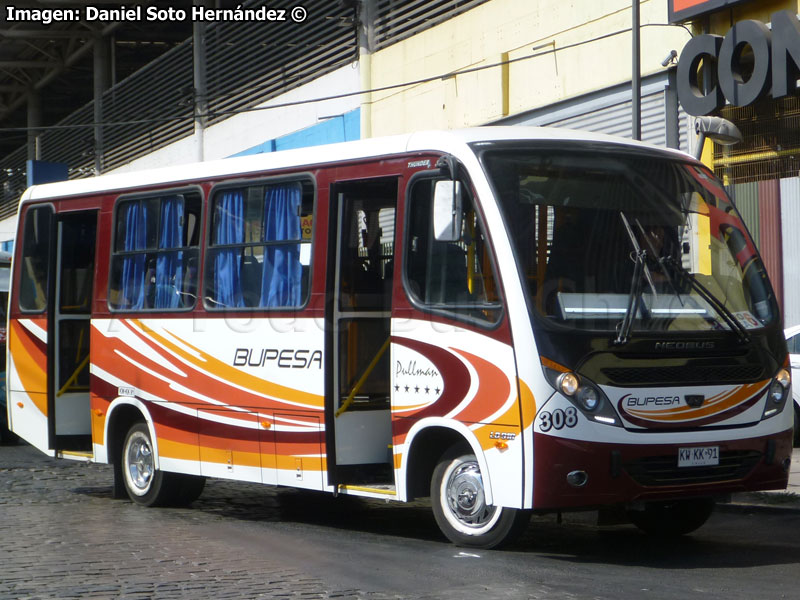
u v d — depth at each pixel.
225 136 31.19
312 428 9.54
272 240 10.09
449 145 8.64
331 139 26.22
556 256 8.19
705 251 8.67
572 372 7.86
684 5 16.83
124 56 42.19
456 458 8.62
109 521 10.42
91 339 12.02
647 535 9.52
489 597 6.83
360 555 8.38
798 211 15.92
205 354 10.66
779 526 9.94
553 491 7.81
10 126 53.31
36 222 12.89
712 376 8.24
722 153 16.98
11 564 8.16
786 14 15.11
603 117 18.67
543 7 19.88
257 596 6.96
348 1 25.00
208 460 10.62
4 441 18.64
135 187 11.69
